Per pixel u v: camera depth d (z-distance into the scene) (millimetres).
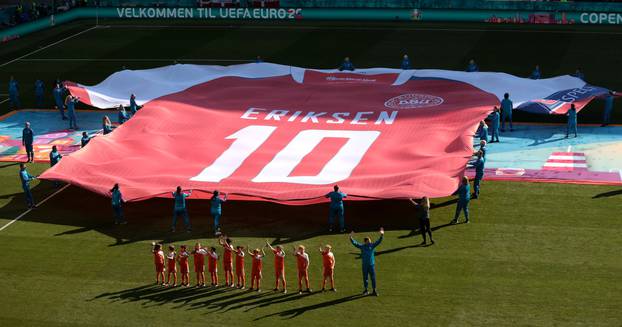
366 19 70250
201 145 39969
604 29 64938
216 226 33594
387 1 69625
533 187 37500
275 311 27797
